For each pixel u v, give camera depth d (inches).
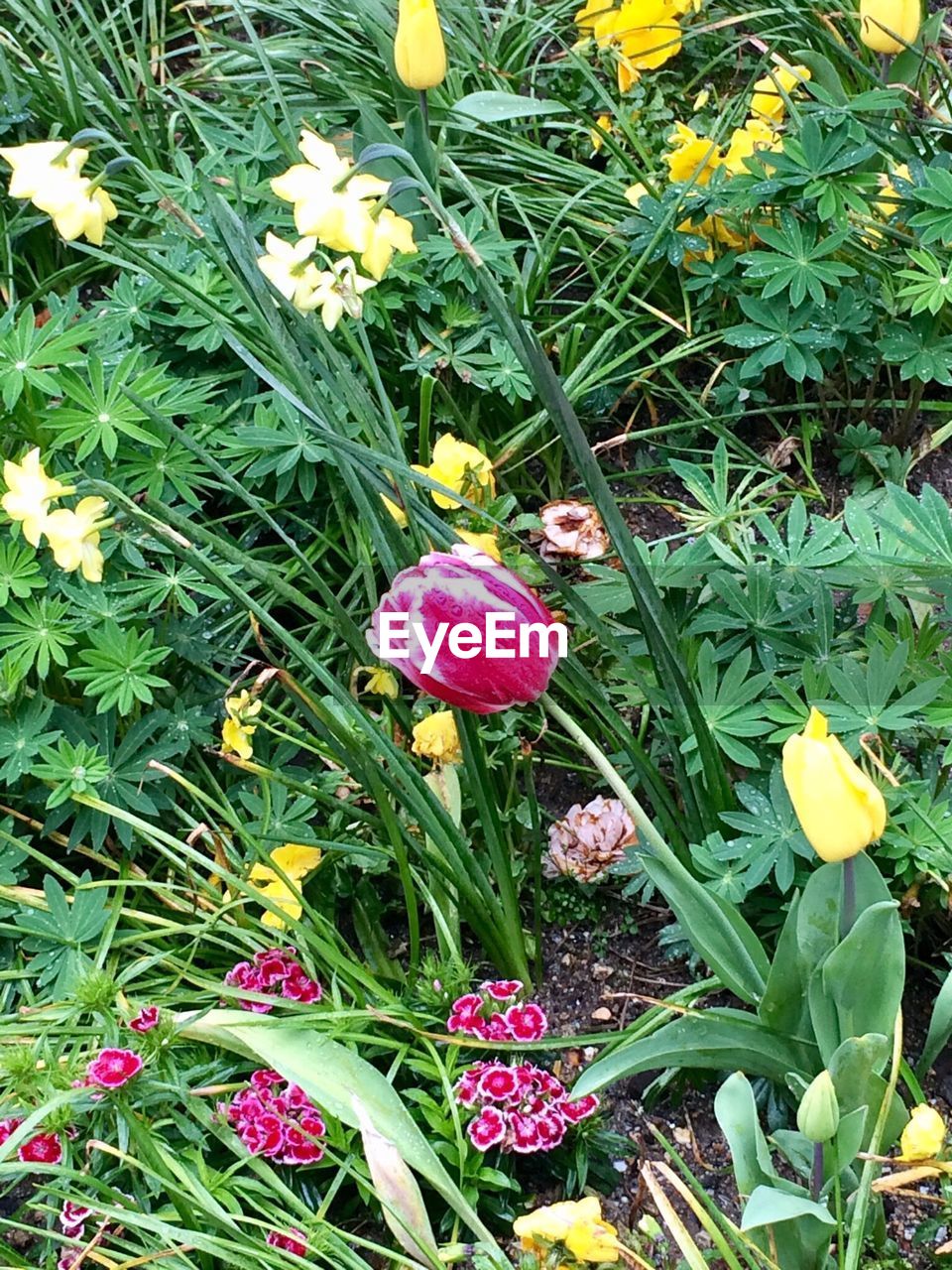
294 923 31.0
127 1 52.8
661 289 44.6
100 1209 26.8
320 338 33.3
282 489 37.7
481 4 53.4
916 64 44.9
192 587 35.7
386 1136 27.9
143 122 47.6
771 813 30.4
